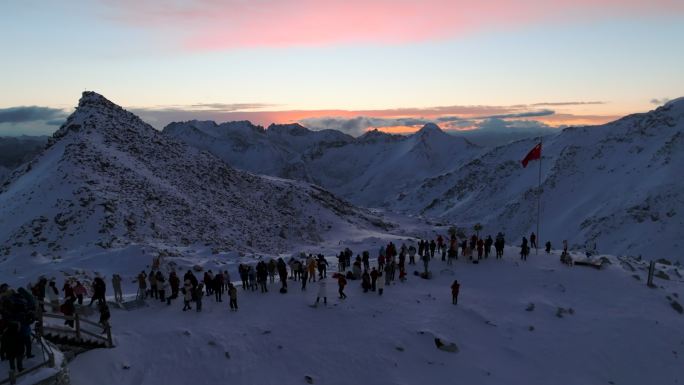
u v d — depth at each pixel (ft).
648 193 398.62
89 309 75.82
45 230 167.84
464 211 625.00
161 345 69.87
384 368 69.97
